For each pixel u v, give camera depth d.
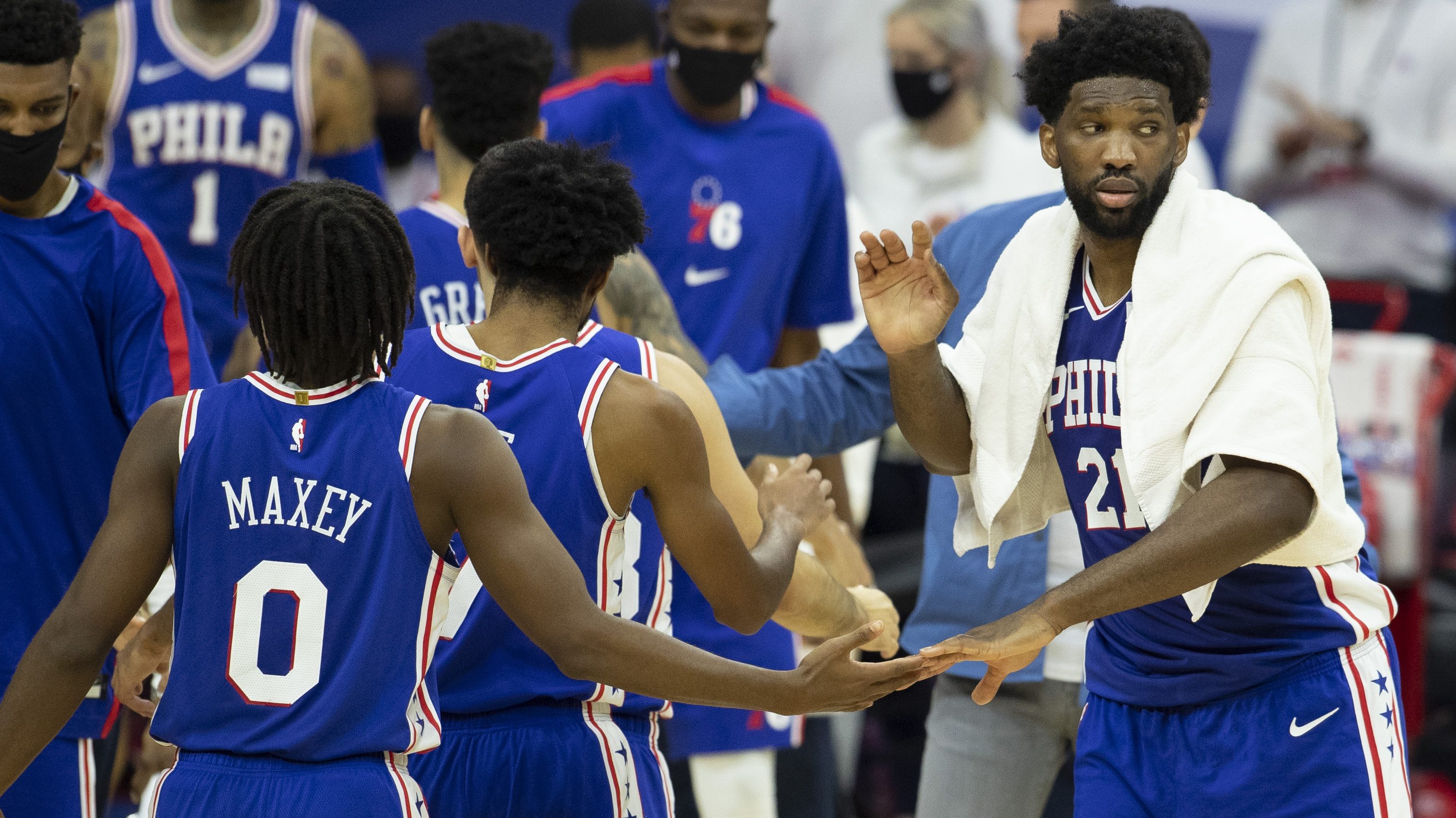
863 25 25.94
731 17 15.69
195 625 8.44
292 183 8.81
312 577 8.40
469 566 9.73
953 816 13.06
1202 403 9.27
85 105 13.81
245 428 8.53
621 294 12.30
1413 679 18.97
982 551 13.30
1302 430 9.05
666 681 8.52
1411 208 24.30
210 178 17.88
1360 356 18.83
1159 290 9.53
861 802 20.73
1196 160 22.70
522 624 8.54
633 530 10.23
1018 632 9.05
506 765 9.62
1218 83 26.77
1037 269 10.16
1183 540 8.96
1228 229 9.55
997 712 13.01
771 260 16.28
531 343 9.73
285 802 8.22
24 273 11.57
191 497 8.48
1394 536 18.56
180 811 8.30
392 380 9.71
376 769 8.41
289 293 8.50
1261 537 8.98
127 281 11.84
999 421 10.22
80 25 11.39
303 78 18.30
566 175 9.69
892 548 20.36
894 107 25.88
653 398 9.55
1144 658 10.31
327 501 8.43
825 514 10.59
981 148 22.89
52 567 11.65
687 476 9.55
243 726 8.35
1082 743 10.71
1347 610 10.07
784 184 16.33
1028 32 20.34
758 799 15.30
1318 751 9.79
